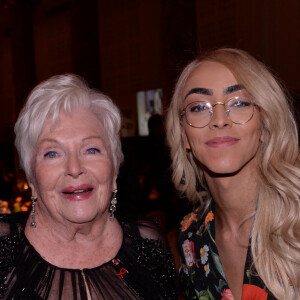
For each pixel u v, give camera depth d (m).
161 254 1.77
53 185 1.51
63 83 1.57
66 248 1.59
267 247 1.67
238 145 1.65
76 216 1.50
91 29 10.74
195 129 1.70
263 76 1.68
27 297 1.47
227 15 9.14
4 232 1.59
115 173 1.67
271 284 1.62
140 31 11.57
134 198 2.88
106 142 1.59
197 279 1.90
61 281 1.53
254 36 8.68
